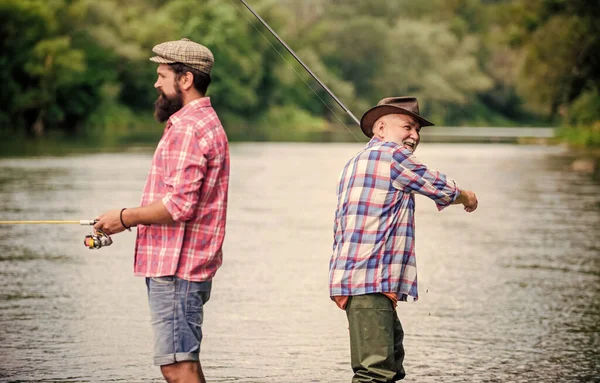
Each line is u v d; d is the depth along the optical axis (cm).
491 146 5328
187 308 573
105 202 1906
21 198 1969
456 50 12100
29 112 7112
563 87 5291
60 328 872
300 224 1655
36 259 1248
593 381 731
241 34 9619
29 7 6762
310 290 1066
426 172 596
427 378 736
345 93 10812
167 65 582
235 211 1852
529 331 888
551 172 3111
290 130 9081
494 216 1838
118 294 1028
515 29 5484
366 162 598
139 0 8650
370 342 591
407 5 12744
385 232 592
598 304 1007
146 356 784
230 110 10006
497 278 1159
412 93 11488
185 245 572
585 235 1556
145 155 3650
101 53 7744
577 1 5150
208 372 744
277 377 733
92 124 7881
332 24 11481
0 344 813
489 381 729
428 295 1053
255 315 937
